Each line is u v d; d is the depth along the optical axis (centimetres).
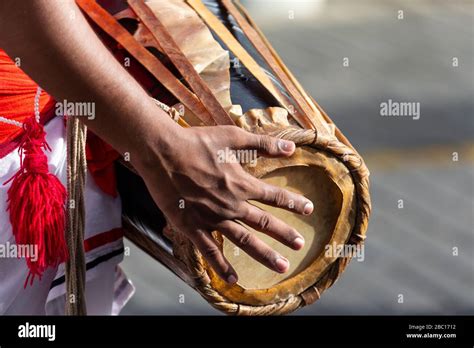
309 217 212
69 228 208
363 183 211
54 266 210
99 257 221
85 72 178
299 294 215
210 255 194
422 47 648
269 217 191
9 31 174
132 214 222
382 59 623
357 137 516
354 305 375
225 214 189
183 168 186
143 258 413
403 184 477
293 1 707
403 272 407
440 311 373
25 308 223
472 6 733
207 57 217
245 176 189
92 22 214
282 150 192
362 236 213
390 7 721
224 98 211
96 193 217
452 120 541
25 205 202
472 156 506
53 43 175
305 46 634
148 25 217
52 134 212
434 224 447
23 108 208
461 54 641
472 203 466
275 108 209
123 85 181
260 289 211
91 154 214
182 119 203
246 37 234
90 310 231
